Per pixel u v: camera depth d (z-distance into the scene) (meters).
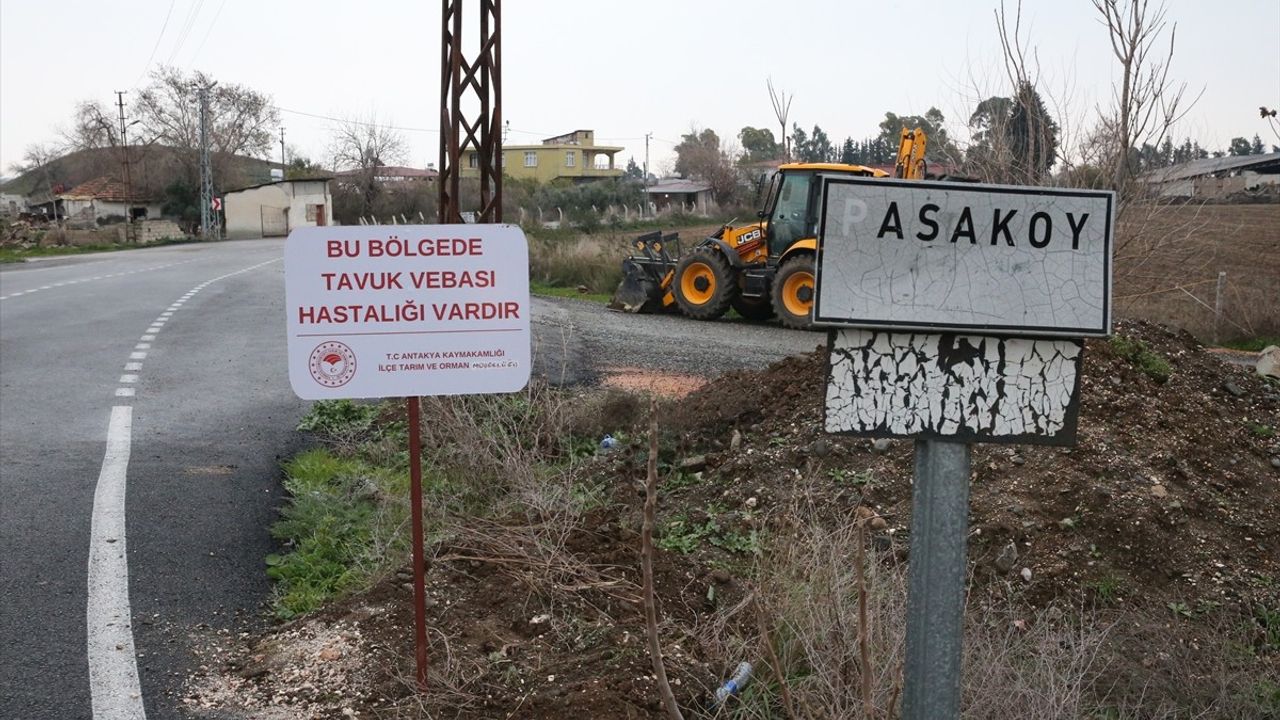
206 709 3.99
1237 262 23.88
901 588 4.31
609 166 105.12
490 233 3.81
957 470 2.39
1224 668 4.26
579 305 19.89
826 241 2.29
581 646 4.24
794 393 7.02
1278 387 7.78
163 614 4.94
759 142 91.69
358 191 70.50
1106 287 2.33
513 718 3.75
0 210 87.06
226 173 82.06
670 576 4.90
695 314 17.62
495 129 9.41
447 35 9.12
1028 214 2.30
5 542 5.86
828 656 3.81
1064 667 4.12
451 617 4.51
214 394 10.34
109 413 9.38
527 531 5.21
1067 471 5.53
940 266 2.30
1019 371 2.36
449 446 6.97
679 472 6.58
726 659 4.06
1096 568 4.96
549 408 7.74
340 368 3.79
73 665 4.37
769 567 4.70
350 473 7.23
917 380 2.36
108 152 91.81
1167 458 5.76
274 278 26.53
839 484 5.75
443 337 3.83
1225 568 5.08
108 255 44.31
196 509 6.55
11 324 15.88
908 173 14.83
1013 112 8.29
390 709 3.89
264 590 5.32
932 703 2.43
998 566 4.97
